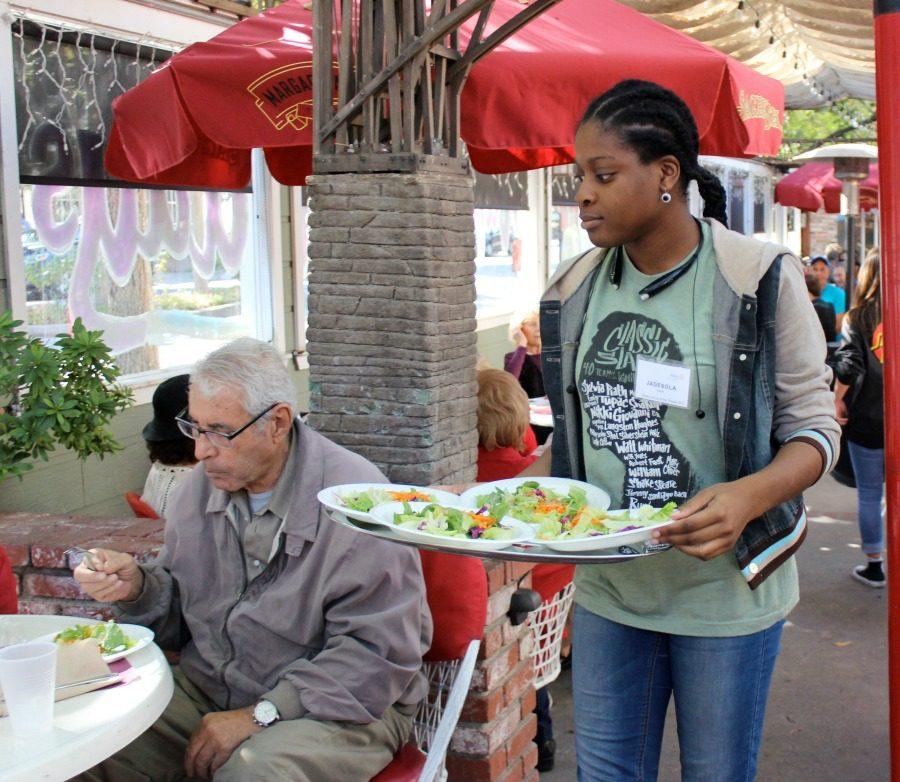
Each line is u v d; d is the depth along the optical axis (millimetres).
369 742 2613
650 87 2092
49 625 2590
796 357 2109
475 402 3707
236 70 3758
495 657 3305
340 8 3576
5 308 4590
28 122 4766
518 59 3754
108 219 5344
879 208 2145
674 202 2121
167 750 2754
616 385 2232
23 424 3314
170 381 4035
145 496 4078
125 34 5246
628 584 2266
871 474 6141
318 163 3520
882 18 2086
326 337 3523
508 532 2027
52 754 1964
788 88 11117
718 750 2232
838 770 4086
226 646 2781
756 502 1935
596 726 2371
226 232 6215
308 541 2646
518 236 10953
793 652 5266
